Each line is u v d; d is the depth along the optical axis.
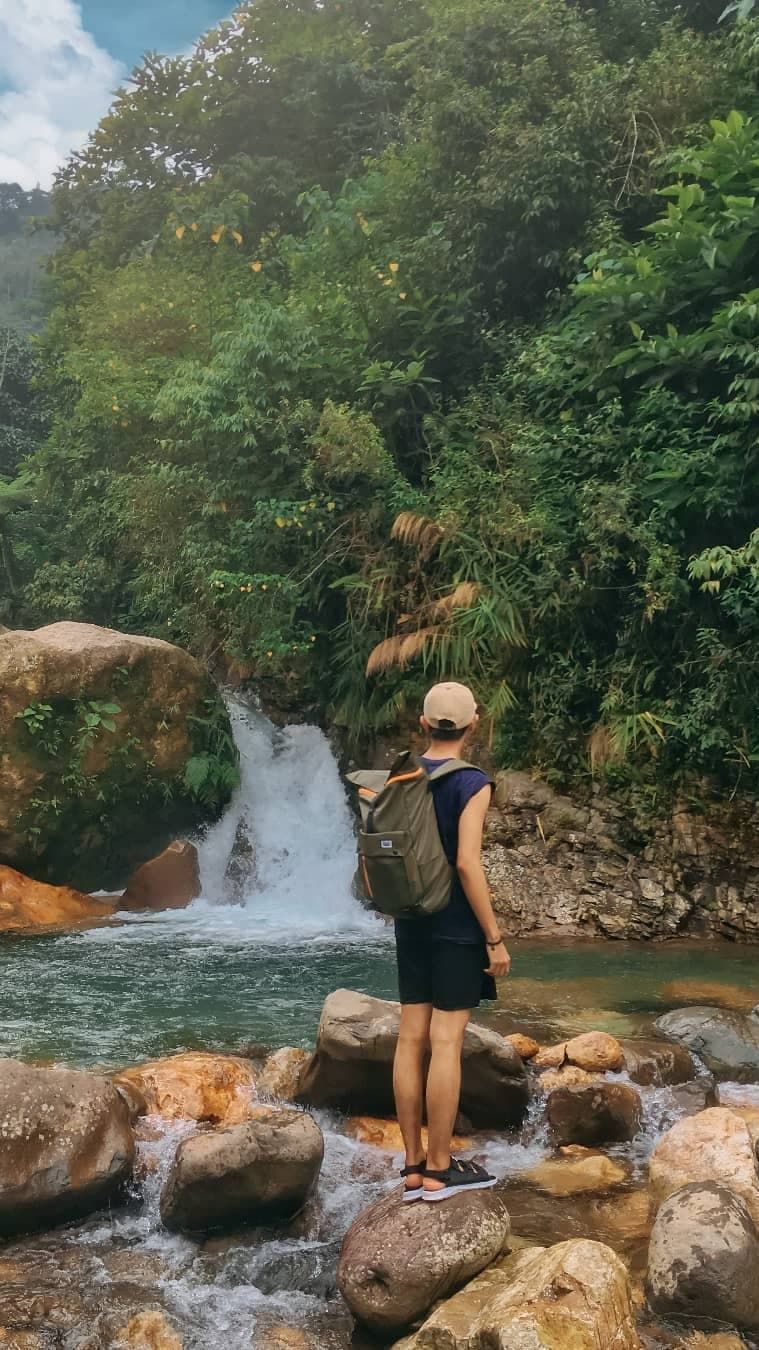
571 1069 4.75
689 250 9.11
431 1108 3.31
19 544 20.72
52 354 20.84
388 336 11.98
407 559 10.53
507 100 12.09
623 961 7.37
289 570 11.36
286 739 11.79
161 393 12.18
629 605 9.12
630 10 13.39
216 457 11.77
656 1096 4.72
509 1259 3.23
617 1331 2.79
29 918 9.10
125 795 10.42
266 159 18.27
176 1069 4.69
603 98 11.07
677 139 10.98
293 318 11.49
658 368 9.34
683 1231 3.20
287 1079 4.70
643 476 9.02
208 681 11.18
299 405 11.02
